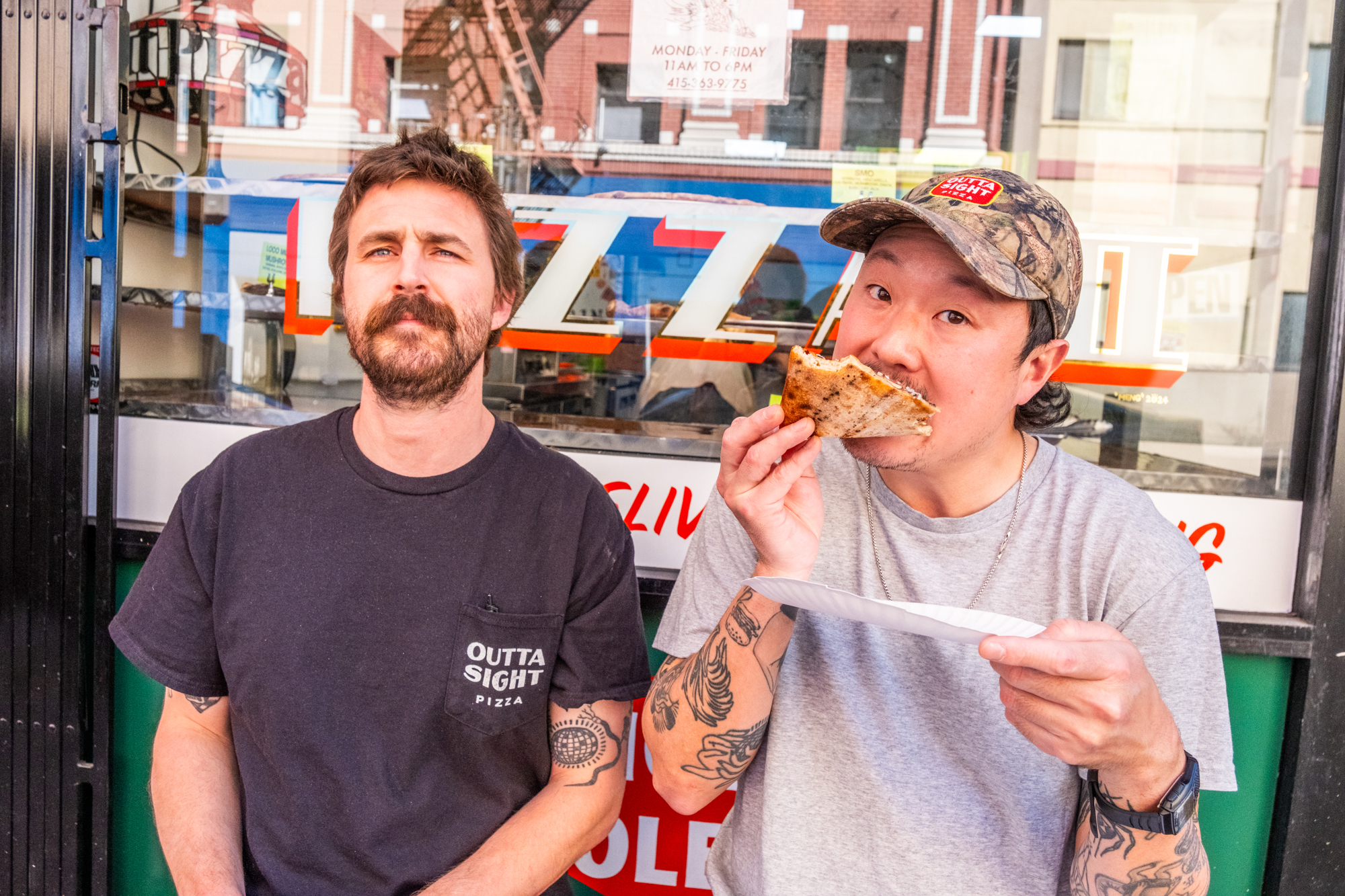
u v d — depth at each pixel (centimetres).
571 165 161
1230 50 148
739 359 159
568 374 162
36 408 156
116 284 153
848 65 155
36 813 160
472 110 162
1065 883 90
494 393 164
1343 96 139
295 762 109
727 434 86
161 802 112
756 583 72
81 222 153
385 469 113
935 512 97
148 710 160
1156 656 86
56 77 151
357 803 108
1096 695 69
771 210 157
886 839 91
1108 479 95
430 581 111
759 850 98
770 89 157
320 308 163
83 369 155
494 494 115
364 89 162
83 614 158
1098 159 154
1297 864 142
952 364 82
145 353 165
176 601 115
